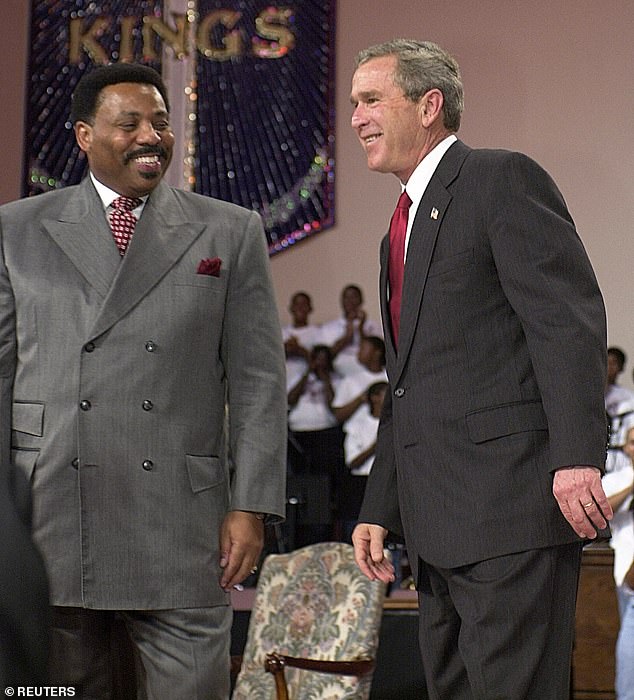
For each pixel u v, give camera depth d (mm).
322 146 11758
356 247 11664
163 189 3221
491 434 2826
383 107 3072
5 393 3025
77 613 2979
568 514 2660
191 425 3064
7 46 11984
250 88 11844
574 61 11766
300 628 5684
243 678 5773
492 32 11859
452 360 2895
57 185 11852
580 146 11688
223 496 3152
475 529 2793
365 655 5402
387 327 3125
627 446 8969
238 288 3209
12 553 1128
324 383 11109
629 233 11547
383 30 11867
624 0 11797
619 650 6215
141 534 2967
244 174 11789
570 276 2783
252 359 3193
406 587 9156
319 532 9586
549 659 2766
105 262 3057
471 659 2775
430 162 3074
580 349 2697
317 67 11852
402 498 2984
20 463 2988
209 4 11922
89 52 11891
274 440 3162
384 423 3279
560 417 2666
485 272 2895
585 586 7445
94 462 2955
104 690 3047
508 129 11781
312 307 11586
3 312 3051
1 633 1109
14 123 11898
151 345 3018
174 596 2982
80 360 2980
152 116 3109
